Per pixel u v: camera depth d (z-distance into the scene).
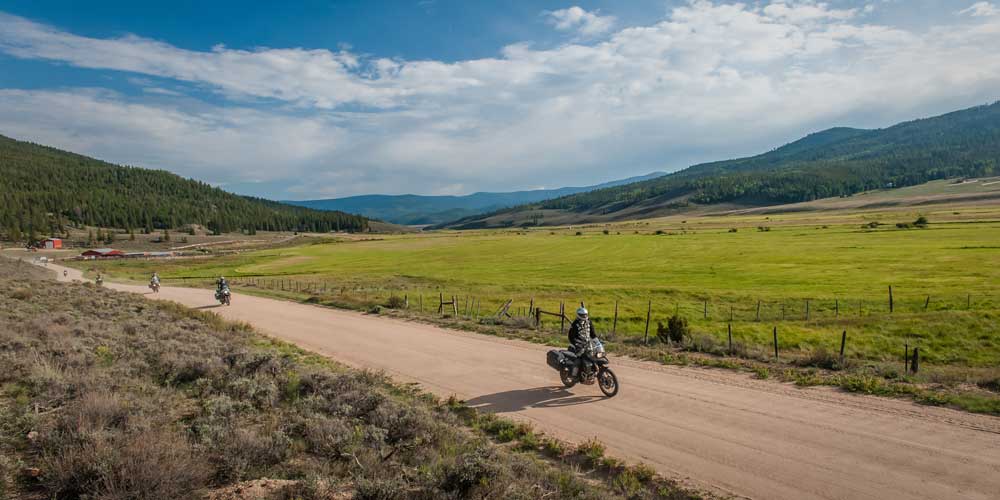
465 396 13.36
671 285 52.75
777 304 39.47
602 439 10.16
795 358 16.30
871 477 8.12
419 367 16.69
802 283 50.12
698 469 8.68
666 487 8.10
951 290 40.50
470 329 23.91
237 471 7.44
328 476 7.64
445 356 18.30
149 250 188.12
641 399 12.56
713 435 10.09
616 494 7.97
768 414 11.15
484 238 173.75
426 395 13.37
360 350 19.73
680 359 16.45
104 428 8.40
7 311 21.33
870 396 12.18
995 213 140.88
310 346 20.86
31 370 11.66
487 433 10.82
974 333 26.52
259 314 31.83
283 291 51.38
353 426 10.03
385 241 178.38
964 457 8.67
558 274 69.75
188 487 6.73
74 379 10.98
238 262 115.00
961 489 7.64
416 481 7.75
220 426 8.99
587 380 13.46
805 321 31.70
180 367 13.38
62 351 13.72
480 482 7.45
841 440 9.59
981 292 38.62
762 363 15.75
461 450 9.20
